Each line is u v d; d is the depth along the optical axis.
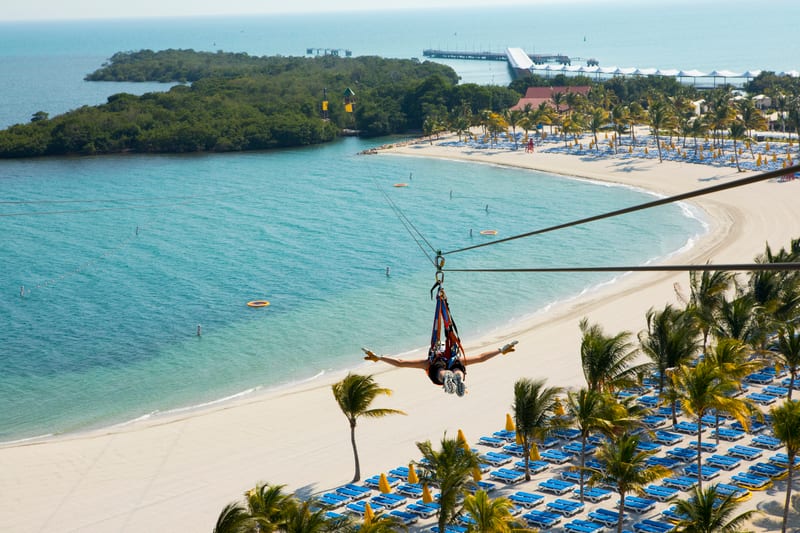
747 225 119.75
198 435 61.00
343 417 63.19
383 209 145.25
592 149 191.75
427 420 61.34
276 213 144.62
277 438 59.84
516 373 70.19
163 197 160.12
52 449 59.41
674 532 35.78
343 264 111.00
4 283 103.75
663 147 184.25
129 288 101.06
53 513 50.12
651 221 128.75
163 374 74.06
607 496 46.22
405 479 50.94
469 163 190.88
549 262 109.31
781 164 153.88
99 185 172.88
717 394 43.34
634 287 95.94
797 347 52.50
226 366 75.62
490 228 129.50
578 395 46.62
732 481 46.94
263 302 94.81
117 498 51.88
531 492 47.66
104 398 69.00
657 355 53.91
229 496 51.34
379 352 78.00
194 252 118.56
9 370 75.38
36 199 158.50
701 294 60.06
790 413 38.88
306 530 33.62
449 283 101.19
